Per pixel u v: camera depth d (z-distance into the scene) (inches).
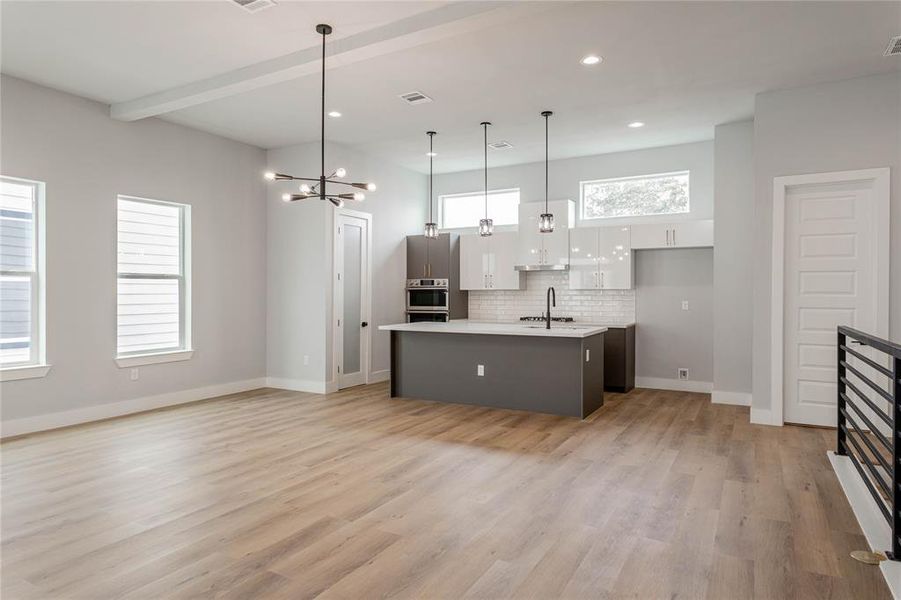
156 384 231.5
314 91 199.6
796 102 194.9
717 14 142.9
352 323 283.7
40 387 193.5
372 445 173.2
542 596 87.7
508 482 139.6
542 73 182.4
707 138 260.8
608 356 269.1
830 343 193.6
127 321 224.7
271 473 146.3
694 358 270.4
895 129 181.5
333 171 269.1
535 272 307.6
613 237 274.7
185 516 118.3
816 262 194.9
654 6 139.0
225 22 148.3
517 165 314.2
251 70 176.4
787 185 195.9
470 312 327.0
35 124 192.1
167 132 235.6
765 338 201.0
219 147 258.4
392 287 312.3
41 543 105.3
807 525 114.0
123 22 148.1
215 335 257.0
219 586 90.1
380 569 95.9
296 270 273.6
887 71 180.9
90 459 158.6
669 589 89.7
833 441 177.5
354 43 154.9
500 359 228.5
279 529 111.8
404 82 191.2
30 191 194.9
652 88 196.1
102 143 211.9
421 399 247.8
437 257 313.1
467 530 111.5
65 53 167.6
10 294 189.5
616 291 287.6
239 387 268.1
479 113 224.4
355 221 284.7
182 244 246.7
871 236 186.9
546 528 112.5
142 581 91.7
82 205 205.8
